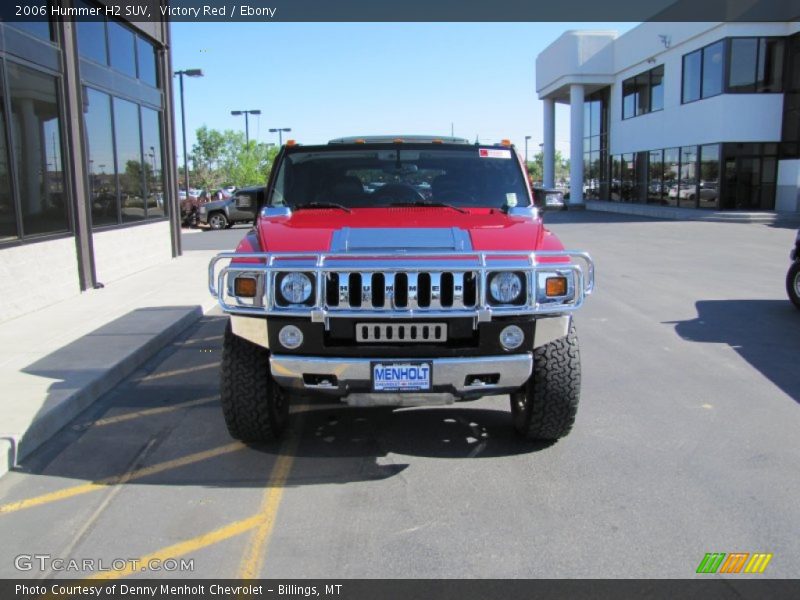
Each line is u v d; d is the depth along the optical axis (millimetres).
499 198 5305
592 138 43531
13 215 8406
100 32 11305
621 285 11516
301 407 5461
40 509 3795
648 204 34656
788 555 3252
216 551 3348
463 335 3914
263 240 4250
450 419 5156
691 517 3623
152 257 13805
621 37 37469
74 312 8789
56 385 5617
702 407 5379
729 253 16062
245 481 4133
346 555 3299
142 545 3408
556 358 4230
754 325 8422
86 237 10500
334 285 3910
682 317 8922
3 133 8164
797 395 5676
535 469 4242
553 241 4293
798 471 4180
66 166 9859
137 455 4555
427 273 3861
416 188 5352
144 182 13445
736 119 27188
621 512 3688
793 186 26250
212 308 9773
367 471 4250
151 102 13812
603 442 4664
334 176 5371
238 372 4301
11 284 8336
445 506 3781
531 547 3350
